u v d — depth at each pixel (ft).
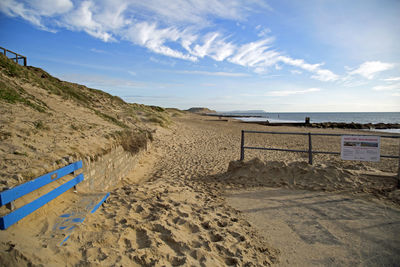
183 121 122.52
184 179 23.03
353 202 15.64
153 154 35.76
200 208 14.61
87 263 7.39
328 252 10.22
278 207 15.29
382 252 10.07
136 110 73.61
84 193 13.85
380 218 13.21
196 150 42.29
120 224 10.80
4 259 6.44
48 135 17.38
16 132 15.42
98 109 41.91
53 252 7.49
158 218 11.93
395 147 49.11
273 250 10.39
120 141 25.22
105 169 19.53
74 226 9.37
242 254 9.70
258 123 147.74
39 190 10.48
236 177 21.99
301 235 11.71
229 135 69.46
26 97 23.63
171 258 8.66
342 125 141.28
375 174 19.22
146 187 18.11
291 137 66.03
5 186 9.12
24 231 8.21
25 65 41.55
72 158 14.55
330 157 37.58
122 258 8.00
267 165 21.99
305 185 19.13
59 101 31.50
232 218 13.43
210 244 10.00
